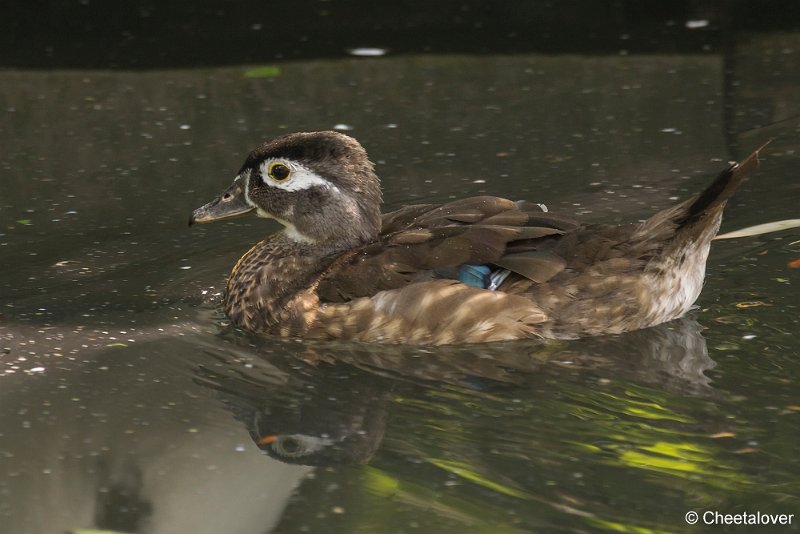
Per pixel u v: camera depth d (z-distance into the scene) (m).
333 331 11.34
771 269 12.34
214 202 12.30
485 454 9.23
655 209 13.96
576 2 20.05
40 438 9.77
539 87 17.75
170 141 16.36
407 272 11.22
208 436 9.76
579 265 11.05
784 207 13.87
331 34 19.72
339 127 16.69
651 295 11.05
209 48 19.19
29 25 20.02
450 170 15.33
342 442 9.58
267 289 11.79
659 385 10.19
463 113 17.06
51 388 10.59
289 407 10.21
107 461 9.44
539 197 14.45
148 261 13.31
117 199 14.85
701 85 17.56
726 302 11.68
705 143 15.91
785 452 9.02
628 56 18.42
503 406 9.98
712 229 11.16
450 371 10.69
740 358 10.58
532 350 10.97
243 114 17.08
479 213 11.59
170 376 10.81
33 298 12.40
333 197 11.85
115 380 10.74
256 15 20.38
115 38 19.62
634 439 9.33
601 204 14.16
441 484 8.84
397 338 11.19
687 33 19.17
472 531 8.23
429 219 11.75
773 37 18.88
